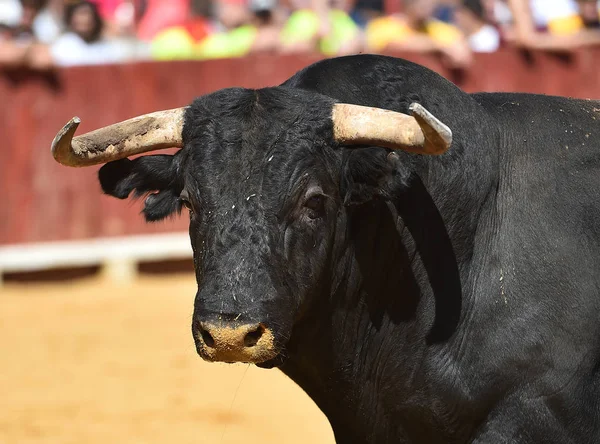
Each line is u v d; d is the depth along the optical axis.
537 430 10.63
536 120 11.37
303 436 18.62
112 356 23.67
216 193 10.07
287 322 9.98
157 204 11.25
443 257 11.05
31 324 26.67
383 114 10.37
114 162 11.23
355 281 11.07
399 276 11.15
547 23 33.56
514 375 10.70
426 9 32.00
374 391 11.48
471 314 10.92
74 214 31.98
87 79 31.55
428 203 11.01
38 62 31.27
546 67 33.03
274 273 9.92
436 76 11.34
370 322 11.32
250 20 32.88
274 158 10.16
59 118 31.52
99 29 32.09
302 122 10.37
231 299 9.67
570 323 10.60
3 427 19.03
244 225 9.95
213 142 10.26
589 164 11.08
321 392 11.65
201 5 33.03
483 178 11.05
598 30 33.75
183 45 32.38
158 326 26.30
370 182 10.44
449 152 10.98
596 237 10.82
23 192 31.59
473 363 10.88
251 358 9.75
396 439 11.59
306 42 31.92
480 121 11.23
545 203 10.96
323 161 10.38
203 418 19.64
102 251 32.12
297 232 10.18
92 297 29.88
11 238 31.61
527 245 10.86
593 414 10.66
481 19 33.41
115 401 20.62
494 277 10.89
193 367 23.17
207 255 9.97
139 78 31.73
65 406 20.31
